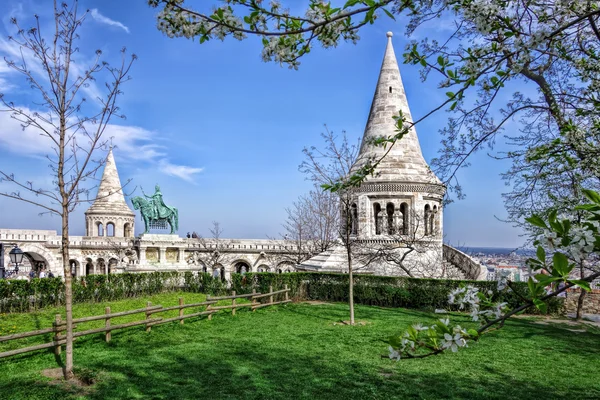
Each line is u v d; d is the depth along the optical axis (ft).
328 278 88.28
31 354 42.42
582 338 55.16
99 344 47.03
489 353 46.26
